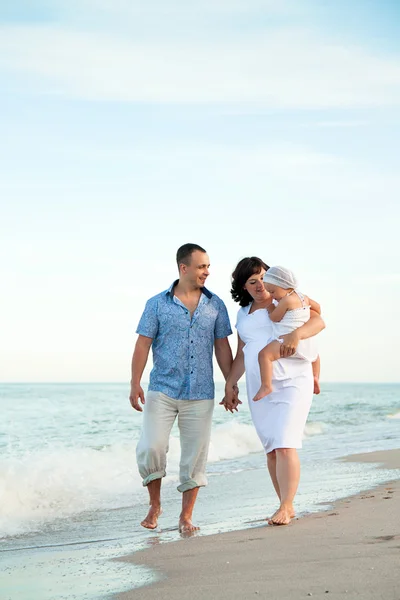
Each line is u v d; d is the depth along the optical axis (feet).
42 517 17.56
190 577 10.40
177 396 16.05
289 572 10.09
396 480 20.88
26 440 37.81
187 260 16.16
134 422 48.98
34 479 20.74
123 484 22.43
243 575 10.18
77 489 20.93
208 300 16.46
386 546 11.28
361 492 18.70
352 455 29.12
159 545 13.37
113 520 17.24
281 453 14.93
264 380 15.14
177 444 31.99
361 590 8.86
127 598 9.55
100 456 27.53
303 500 17.90
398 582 9.08
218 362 16.87
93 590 10.23
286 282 15.49
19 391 101.40
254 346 15.75
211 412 16.34
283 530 13.58
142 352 16.28
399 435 41.04
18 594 10.32
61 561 12.61
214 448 33.45
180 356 16.08
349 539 12.11
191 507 15.75
